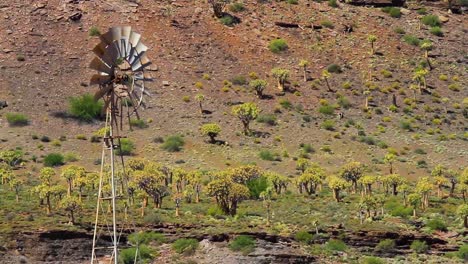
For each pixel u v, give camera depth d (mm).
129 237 90188
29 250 86000
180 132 133750
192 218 95500
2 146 125688
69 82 144875
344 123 141625
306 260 88125
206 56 157125
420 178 119125
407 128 142125
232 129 135875
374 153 132500
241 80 151250
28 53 150500
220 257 87250
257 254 87688
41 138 129000
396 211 100312
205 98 144625
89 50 153500
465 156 133625
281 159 127938
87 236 88438
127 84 58281
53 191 94625
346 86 153125
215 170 121438
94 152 126062
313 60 161000
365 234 93250
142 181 99375
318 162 128500
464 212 97625
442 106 150875
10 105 137125
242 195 98562
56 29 157000
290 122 139750
